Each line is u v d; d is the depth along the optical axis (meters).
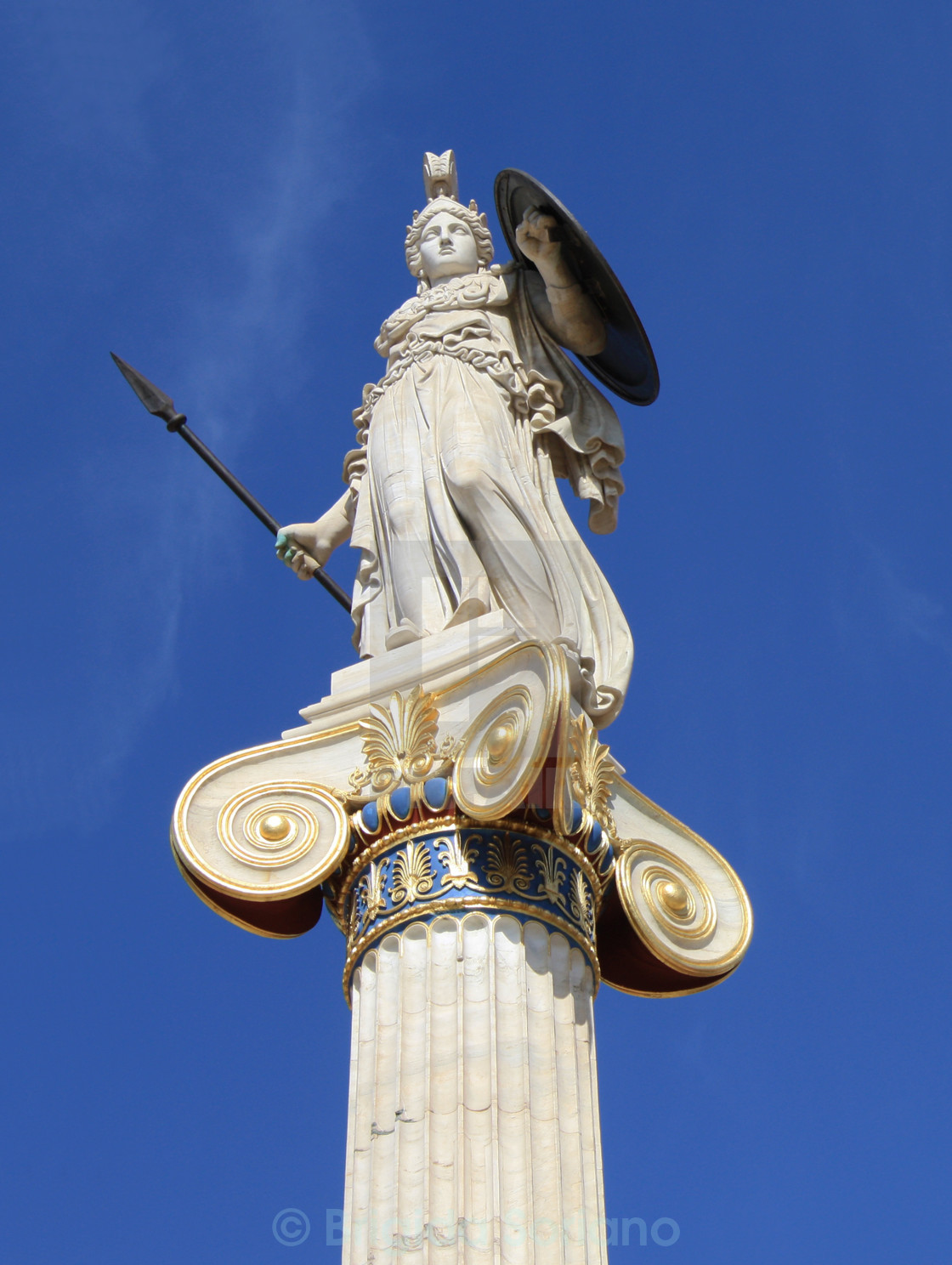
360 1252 11.57
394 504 15.26
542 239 16.31
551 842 13.29
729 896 14.73
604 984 14.78
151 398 16.86
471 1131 11.79
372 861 13.37
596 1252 11.65
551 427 16.12
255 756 13.87
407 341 16.69
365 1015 12.71
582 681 14.32
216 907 13.55
